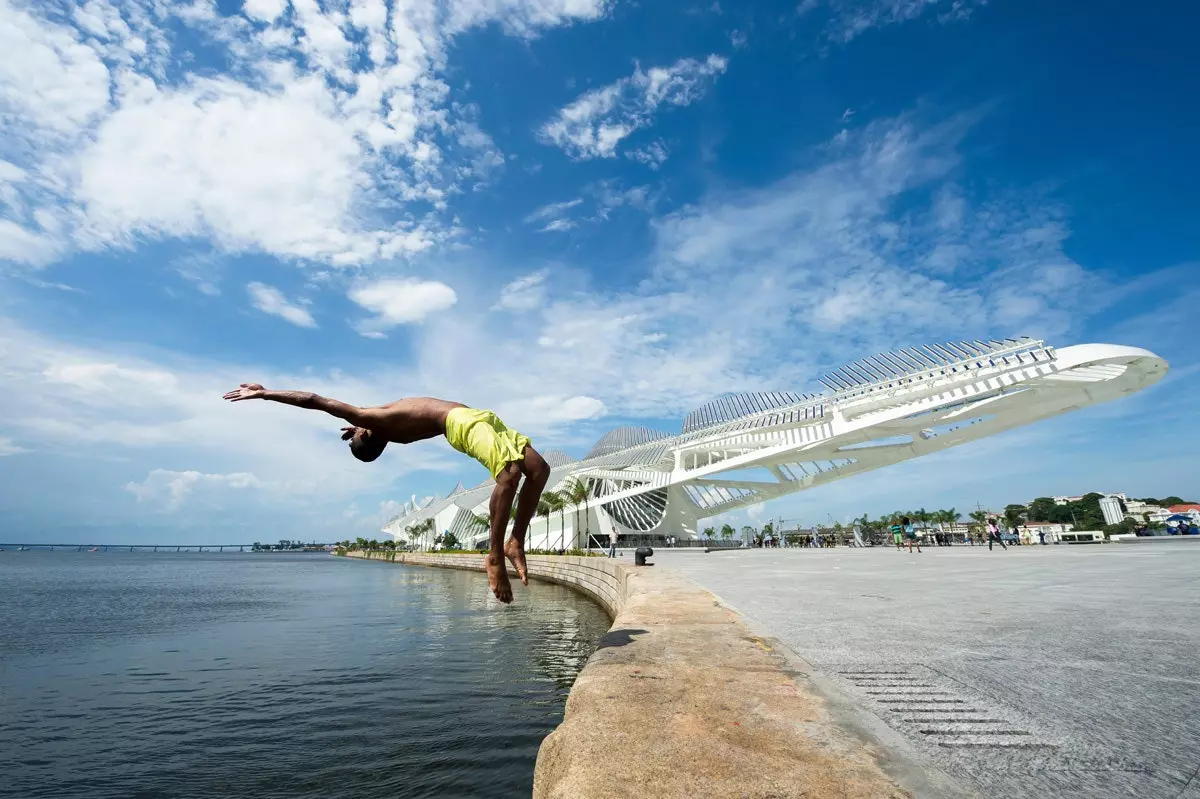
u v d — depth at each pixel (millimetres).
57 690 13445
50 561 152000
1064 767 2285
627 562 26281
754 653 4242
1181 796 2033
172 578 67750
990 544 31234
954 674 3795
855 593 9180
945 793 2020
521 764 7922
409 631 21047
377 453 4008
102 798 7676
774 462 49062
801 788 2016
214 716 11008
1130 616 6254
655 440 65125
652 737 2498
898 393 38562
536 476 3631
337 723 10156
